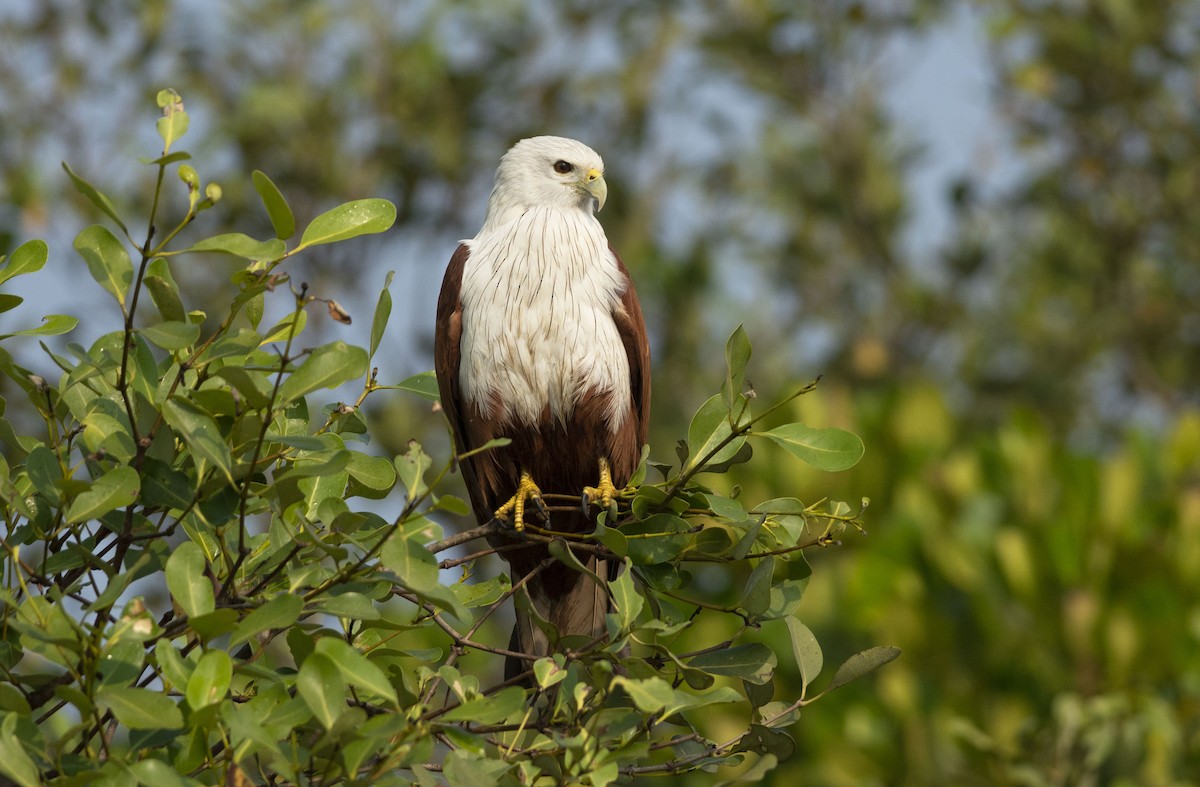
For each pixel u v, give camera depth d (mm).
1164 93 18875
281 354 5383
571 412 8922
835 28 19172
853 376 18516
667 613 6098
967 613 12156
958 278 19406
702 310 17984
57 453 5551
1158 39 18453
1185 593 11875
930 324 19250
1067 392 18969
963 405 18859
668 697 4895
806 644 5945
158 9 16844
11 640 5219
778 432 6008
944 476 12773
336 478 5980
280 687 5160
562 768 5188
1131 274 19453
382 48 18125
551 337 8867
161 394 5590
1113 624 11469
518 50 18656
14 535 5516
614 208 18516
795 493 13258
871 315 19609
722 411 6125
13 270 5918
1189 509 12188
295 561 5598
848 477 13508
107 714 5156
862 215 19703
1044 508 12312
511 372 8875
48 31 16562
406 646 10461
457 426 9320
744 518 6023
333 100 17672
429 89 18016
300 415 6184
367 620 5648
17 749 4418
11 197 15609
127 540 5324
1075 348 19250
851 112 19734
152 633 4871
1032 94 18906
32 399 5605
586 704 5555
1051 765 10805
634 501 6109
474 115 18609
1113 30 18453
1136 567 11961
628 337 9188
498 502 9219
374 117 18000
